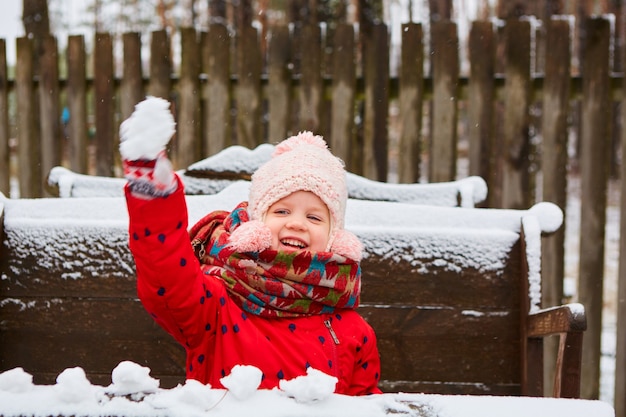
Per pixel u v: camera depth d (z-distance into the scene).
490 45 3.60
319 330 1.59
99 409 1.00
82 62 3.98
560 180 3.53
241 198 2.21
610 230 9.16
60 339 2.02
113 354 2.02
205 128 3.98
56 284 2.02
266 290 1.55
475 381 2.04
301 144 1.71
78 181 2.73
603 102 3.45
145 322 2.01
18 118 4.03
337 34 3.73
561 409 1.05
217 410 1.00
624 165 3.36
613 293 6.14
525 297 2.00
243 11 7.06
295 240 1.59
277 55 3.79
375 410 1.02
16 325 2.02
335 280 1.57
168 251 1.31
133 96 3.91
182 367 2.01
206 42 3.90
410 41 3.68
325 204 1.63
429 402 1.06
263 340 1.53
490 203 3.64
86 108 4.00
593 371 3.47
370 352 1.66
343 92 3.74
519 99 3.58
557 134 3.53
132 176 1.16
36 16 4.47
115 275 2.02
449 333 2.04
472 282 2.06
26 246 2.04
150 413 0.99
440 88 3.66
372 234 2.07
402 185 2.68
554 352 3.42
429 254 2.07
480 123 3.63
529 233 2.04
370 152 3.76
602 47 3.45
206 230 1.69
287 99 3.80
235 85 3.90
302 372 1.52
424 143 12.30
